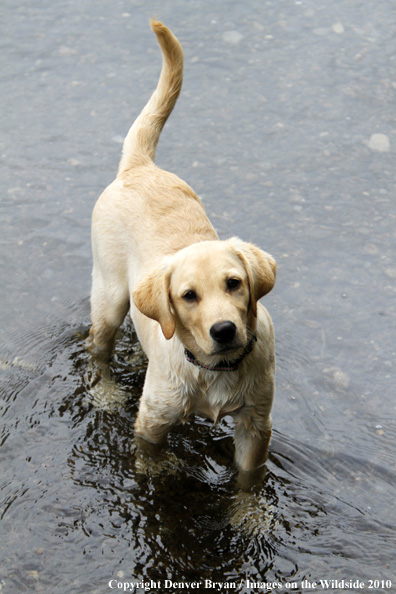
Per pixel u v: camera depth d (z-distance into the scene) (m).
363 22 3.12
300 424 1.98
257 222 2.34
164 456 1.96
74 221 2.37
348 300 2.17
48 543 1.84
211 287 1.72
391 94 2.71
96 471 1.94
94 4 3.34
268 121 2.62
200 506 1.89
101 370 2.10
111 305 2.04
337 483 1.90
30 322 2.18
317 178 2.44
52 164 2.51
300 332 2.12
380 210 2.36
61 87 2.82
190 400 1.85
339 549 1.82
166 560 1.82
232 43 3.02
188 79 2.83
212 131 2.59
